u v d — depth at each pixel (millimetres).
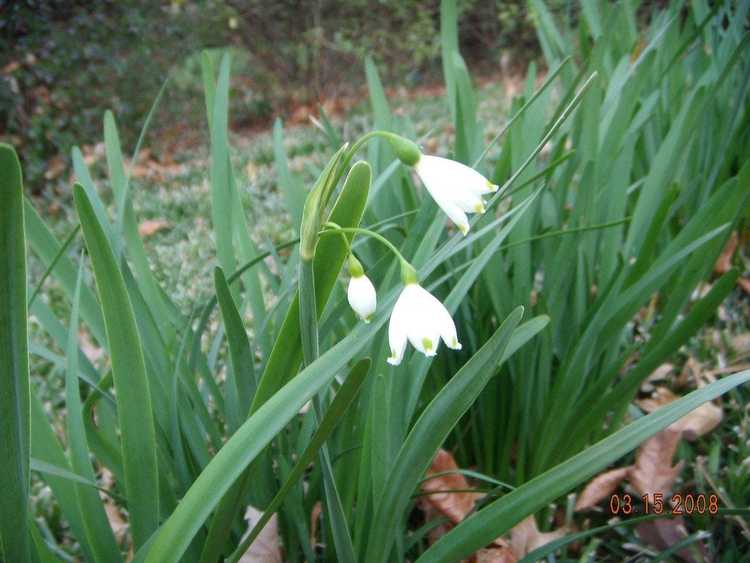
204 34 912
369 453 173
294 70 961
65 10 833
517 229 221
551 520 235
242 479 145
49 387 332
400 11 993
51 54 814
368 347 184
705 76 300
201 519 124
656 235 224
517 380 224
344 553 161
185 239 500
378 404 157
